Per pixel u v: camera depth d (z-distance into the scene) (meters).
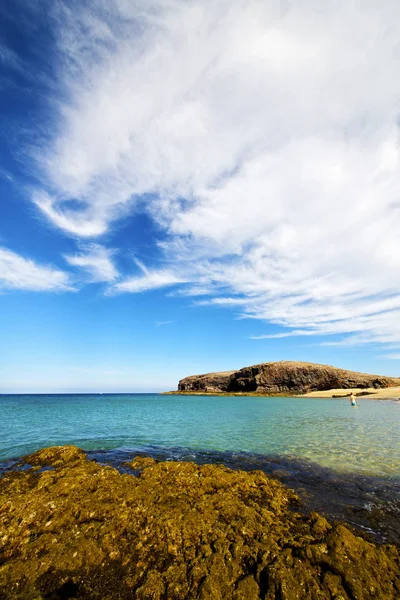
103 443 21.44
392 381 100.44
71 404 72.88
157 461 16.34
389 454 17.50
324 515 10.02
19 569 7.40
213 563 7.23
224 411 47.03
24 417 39.81
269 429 27.17
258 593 6.37
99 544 8.20
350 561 6.80
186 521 8.93
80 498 10.30
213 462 16.30
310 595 6.12
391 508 10.54
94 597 6.75
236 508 9.79
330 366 115.62
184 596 6.52
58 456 16.48
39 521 9.19
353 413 40.41
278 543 7.82
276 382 112.69
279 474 14.11
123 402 81.69
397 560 7.17
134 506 9.84
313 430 26.22
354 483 12.91
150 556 7.83
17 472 14.29
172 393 153.25
